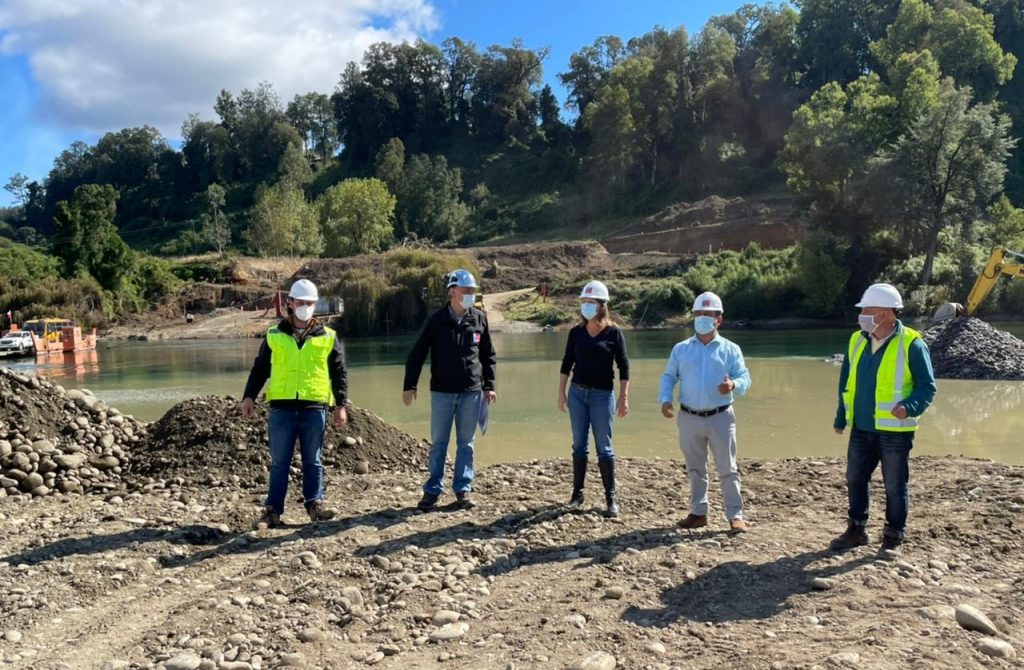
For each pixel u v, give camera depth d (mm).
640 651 3752
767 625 4008
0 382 8906
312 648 4031
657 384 19531
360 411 9367
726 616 4176
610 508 6453
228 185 139375
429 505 6828
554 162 119062
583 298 6422
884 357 5156
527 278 62875
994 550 5207
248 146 144125
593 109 105062
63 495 7688
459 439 6910
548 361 26781
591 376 6422
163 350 38406
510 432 12914
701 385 5871
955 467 8000
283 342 6508
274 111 147125
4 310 52281
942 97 48688
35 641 4285
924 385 5039
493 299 57312
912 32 78812
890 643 3621
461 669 3689
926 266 48125
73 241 58438
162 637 4215
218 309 60688
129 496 7578
